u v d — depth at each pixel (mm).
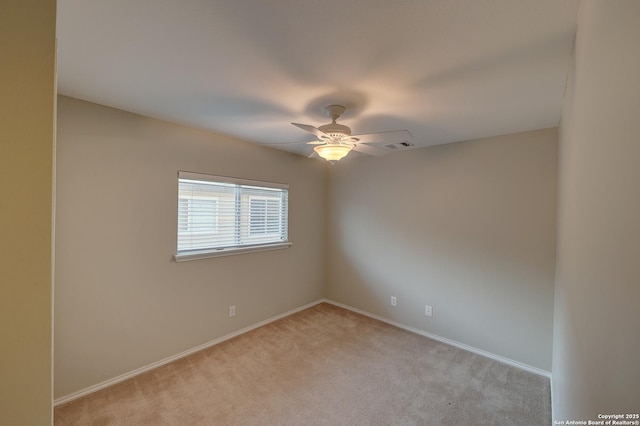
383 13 1042
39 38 563
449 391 2150
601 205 664
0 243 536
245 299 3137
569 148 1381
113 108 2133
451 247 2947
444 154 2994
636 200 447
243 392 2107
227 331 2967
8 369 546
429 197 3105
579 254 981
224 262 2932
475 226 2785
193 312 2682
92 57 1396
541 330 2416
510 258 2582
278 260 3498
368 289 3650
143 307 2344
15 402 553
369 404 1996
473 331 2787
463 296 2861
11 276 544
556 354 1943
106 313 2150
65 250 1963
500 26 1106
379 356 2650
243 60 1406
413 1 979
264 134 2805
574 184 1151
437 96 1781
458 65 1409
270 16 1071
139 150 2285
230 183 2936
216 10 1044
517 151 2543
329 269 4117
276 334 3092
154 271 2402
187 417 1845
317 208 4004
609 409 578
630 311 468
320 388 2166
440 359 2613
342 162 3934
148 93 1835
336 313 3719
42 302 572
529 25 1096
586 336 830
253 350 2734
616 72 555
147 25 1141
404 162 3312
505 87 1647
